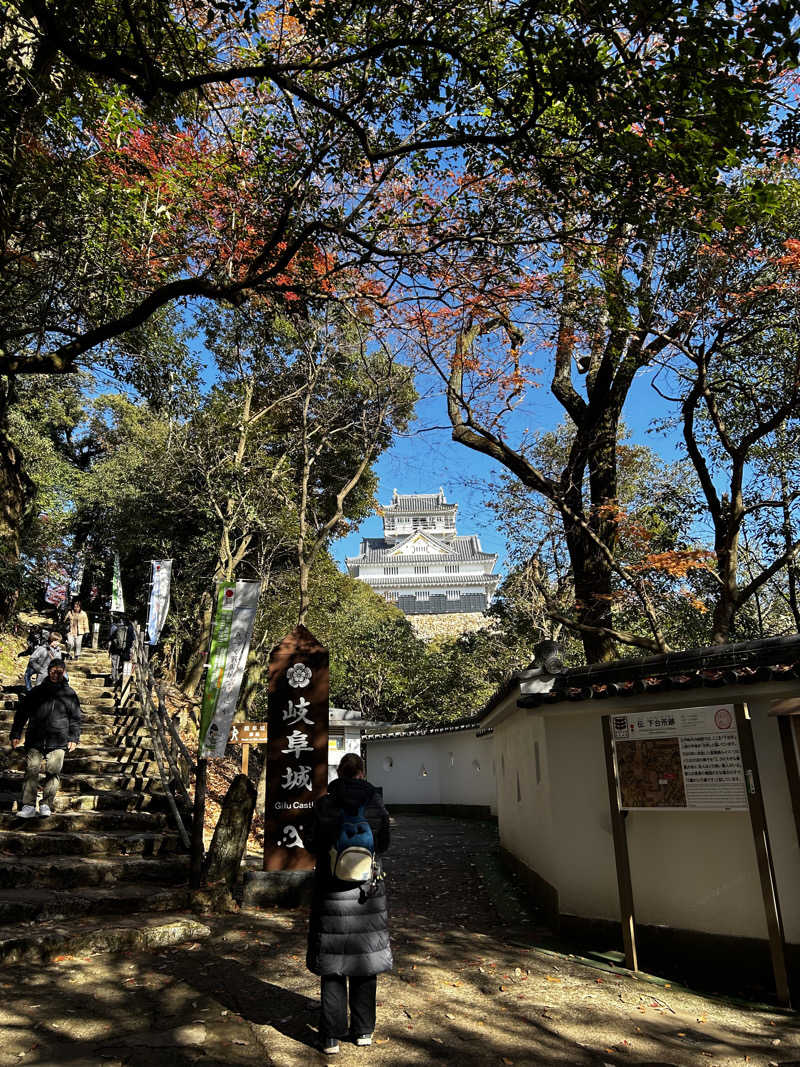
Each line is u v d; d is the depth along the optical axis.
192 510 20.56
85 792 8.32
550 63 4.99
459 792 19.19
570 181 6.33
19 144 7.17
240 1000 4.24
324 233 7.25
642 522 10.08
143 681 11.66
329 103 5.76
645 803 5.29
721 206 6.21
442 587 63.38
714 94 4.53
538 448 14.12
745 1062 3.65
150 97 5.81
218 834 6.82
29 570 16.67
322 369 15.36
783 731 4.62
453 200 6.84
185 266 10.00
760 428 9.12
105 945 4.99
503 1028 4.02
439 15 5.43
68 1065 3.32
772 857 4.91
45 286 9.26
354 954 3.68
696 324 9.27
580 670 6.30
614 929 5.80
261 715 19.30
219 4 5.47
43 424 23.33
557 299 8.81
